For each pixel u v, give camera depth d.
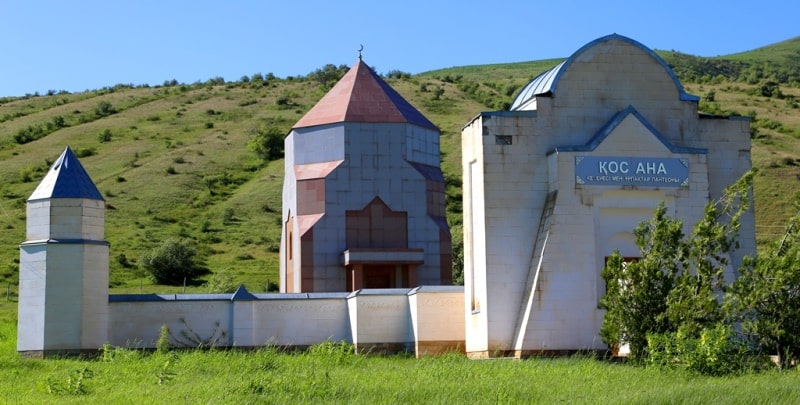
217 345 39.56
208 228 94.06
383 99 49.72
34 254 37.62
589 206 35.22
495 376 26.48
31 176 113.50
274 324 40.25
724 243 30.64
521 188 35.88
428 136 50.56
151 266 76.75
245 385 24.31
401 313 40.16
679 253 30.77
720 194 37.53
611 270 31.09
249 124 136.75
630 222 35.88
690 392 22.08
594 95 36.78
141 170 113.44
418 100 144.38
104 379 27.95
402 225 48.16
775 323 29.23
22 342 37.25
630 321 30.20
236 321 39.69
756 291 29.22
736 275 36.66
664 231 30.61
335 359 32.28
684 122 37.50
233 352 36.31
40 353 36.91
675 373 26.66
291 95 156.88
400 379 26.20
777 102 141.88
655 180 35.81
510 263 35.53
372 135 48.53
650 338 28.27
